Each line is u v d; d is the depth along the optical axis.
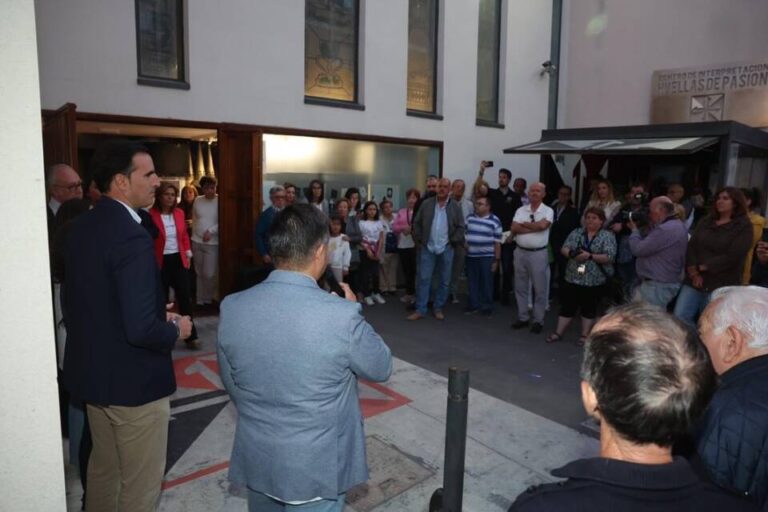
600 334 1.08
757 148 8.34
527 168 10.70
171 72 6.40
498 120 10.28
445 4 8.91
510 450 3.62
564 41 11.28
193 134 8.24
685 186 8.79
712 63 9.62
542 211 6.18
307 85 7.64
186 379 4.68
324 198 7.90
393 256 8.34
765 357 1.63
